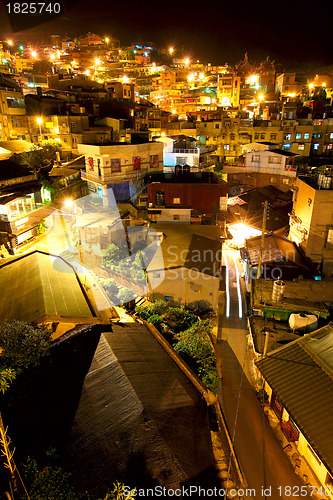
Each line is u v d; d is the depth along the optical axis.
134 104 61.16
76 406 13.29
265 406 17.81
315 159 59.31
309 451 14.58
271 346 18.78
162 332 21.00
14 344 13.45
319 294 22.33
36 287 18.69
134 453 11.34
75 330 16.34
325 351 16.52
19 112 54.09
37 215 31.38
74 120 53.94
